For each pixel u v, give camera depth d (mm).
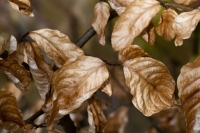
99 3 532
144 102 486
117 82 759
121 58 499
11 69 505
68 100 486
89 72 489
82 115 813
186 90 467
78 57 492
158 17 770
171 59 1102
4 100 486
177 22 491
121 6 524
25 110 1100
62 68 490
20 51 512
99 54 1144
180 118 743
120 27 495
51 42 514
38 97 1118
